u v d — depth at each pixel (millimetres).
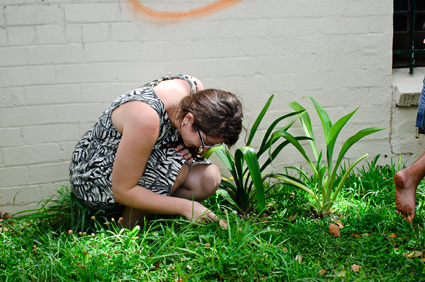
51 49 2139
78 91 2197
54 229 1870
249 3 2260
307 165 2490
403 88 2432
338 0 2328
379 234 1681
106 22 2162
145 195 1618
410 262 1466
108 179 1676
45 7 2100
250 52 2309
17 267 1422
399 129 2514
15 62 2117
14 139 2176
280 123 2414
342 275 1423
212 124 1427
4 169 2188
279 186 2309
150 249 1581
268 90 2361
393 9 2545
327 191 1944
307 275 1428
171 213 1662
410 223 1714
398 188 1774
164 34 2221
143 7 2178
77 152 1777
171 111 1616
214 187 1860
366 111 2469
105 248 1525
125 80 2227
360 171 2371
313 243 1647
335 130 1908
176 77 1781
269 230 1627
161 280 1413
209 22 2250
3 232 1811
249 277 1417
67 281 1353
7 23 2082
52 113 2193
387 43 2406
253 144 2414
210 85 2311
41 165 2225
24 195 2230
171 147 1727
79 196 1768
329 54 2373
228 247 1519
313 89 2396
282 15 2299
